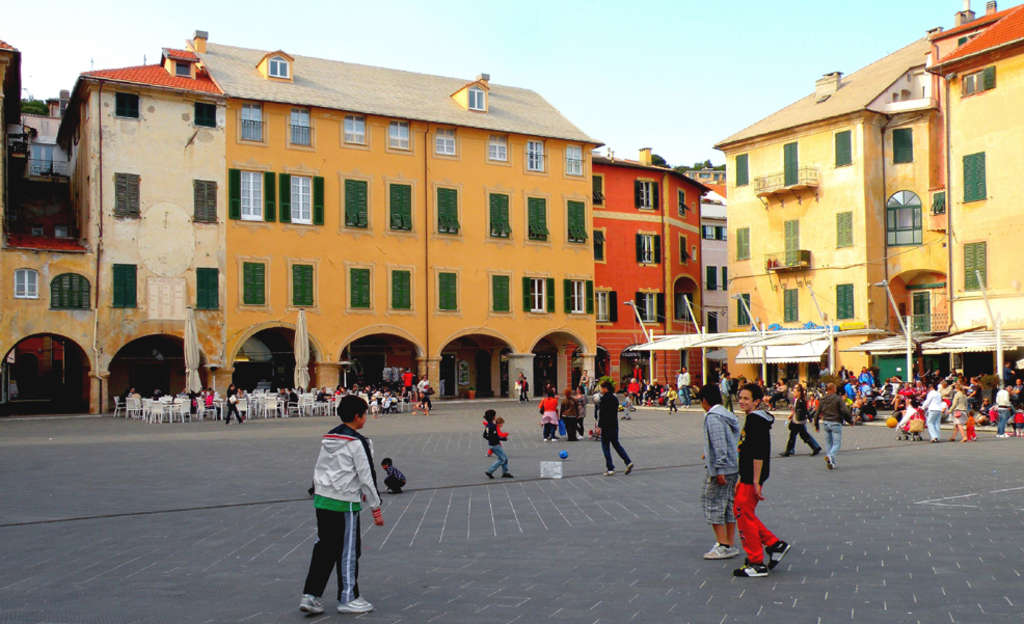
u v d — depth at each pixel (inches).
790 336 1590.8
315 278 1895.9
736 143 2158.0
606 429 730.8
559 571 369.1
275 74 1943.9
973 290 1665.8
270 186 1862.7
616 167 2418.8
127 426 1376.7
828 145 1978.3
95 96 1722.4
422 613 308.3
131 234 1734.7
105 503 586.6
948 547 403.5
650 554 401.1
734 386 1768.0
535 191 2164.1
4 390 2165.4
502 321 2101.4
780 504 550.9
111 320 1708.9
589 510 539.5
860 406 1323.8
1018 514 495.8
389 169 1988.2
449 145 2064.5
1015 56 1610.5
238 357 1863.9
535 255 2155.5
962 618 288.0
